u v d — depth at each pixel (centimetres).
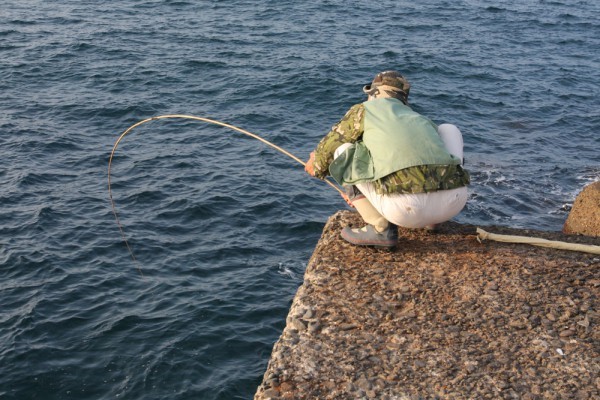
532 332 386
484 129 2177
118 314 1170
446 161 414
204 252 1385
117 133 2055
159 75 2628
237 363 1058
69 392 988
